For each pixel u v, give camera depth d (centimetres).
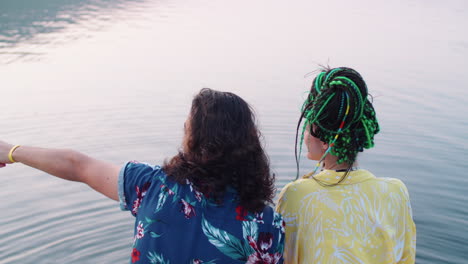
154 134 633
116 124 663
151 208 155
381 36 1287
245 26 1376
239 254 156
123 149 590
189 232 153
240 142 156
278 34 1270
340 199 171
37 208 465
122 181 159
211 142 154
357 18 1575
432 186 516
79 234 429
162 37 1211
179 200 155
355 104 164
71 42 1143
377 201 171
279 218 164
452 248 418
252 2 1886
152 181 158
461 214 463
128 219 454
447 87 855
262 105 743
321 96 167
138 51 1070
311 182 176
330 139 169
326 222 171
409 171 550
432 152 598
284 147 598
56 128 648
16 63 957
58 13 1498
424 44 1202
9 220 444
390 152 596
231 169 157
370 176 175
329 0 2027
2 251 401
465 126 684
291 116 701
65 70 915
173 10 1634
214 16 1532
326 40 1211
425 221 451
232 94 161
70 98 762
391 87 844
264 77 887
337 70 170
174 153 583
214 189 154
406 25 1474
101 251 409
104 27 1322
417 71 951
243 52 1068
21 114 693
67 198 486
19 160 172
